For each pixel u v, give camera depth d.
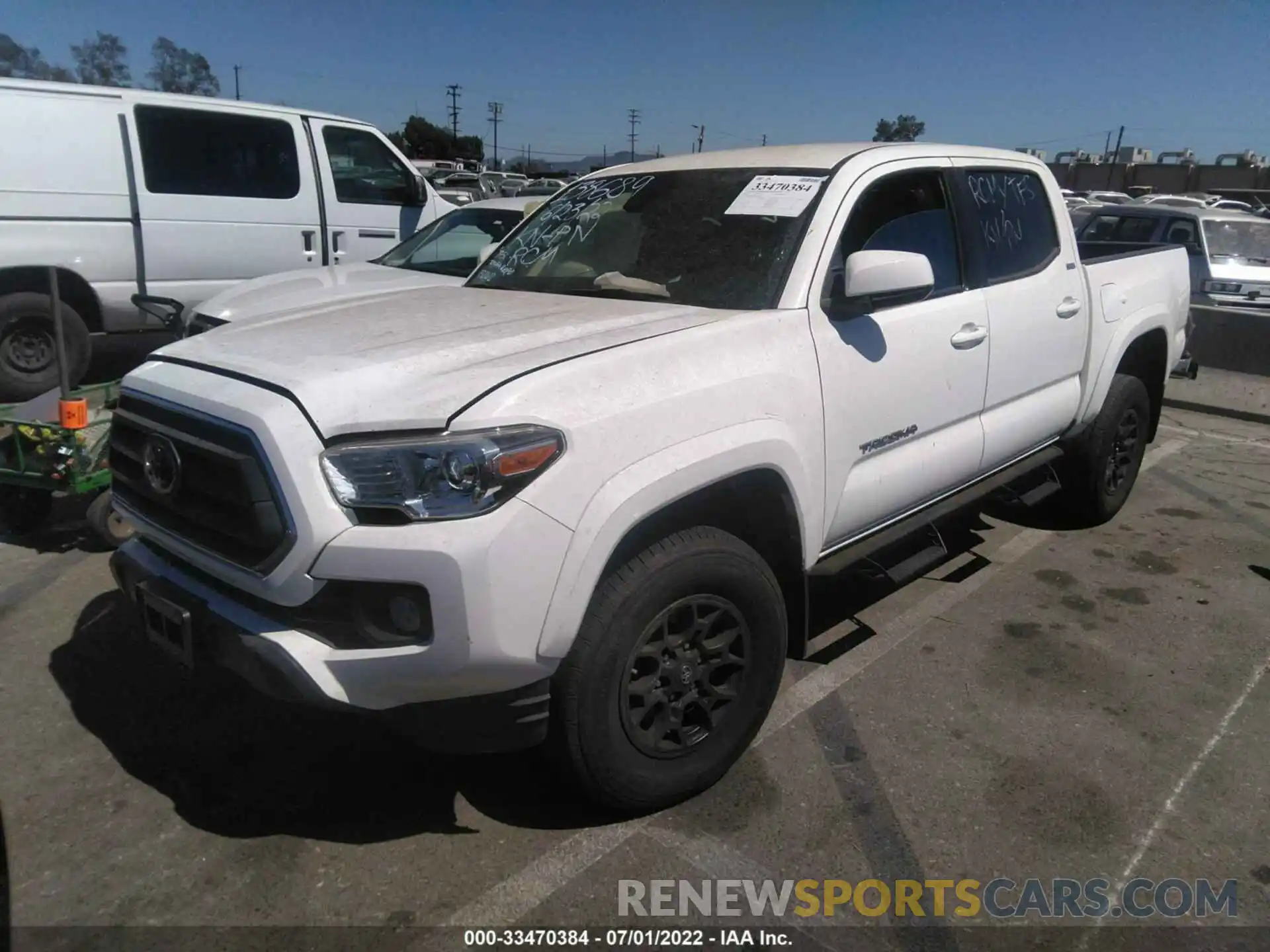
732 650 2.91
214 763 3.12
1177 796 2.99
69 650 3.81
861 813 2.90
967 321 3.76
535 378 2.43
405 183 8.78
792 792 2.99
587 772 2.62
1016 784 3.04
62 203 6.97
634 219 3.73
